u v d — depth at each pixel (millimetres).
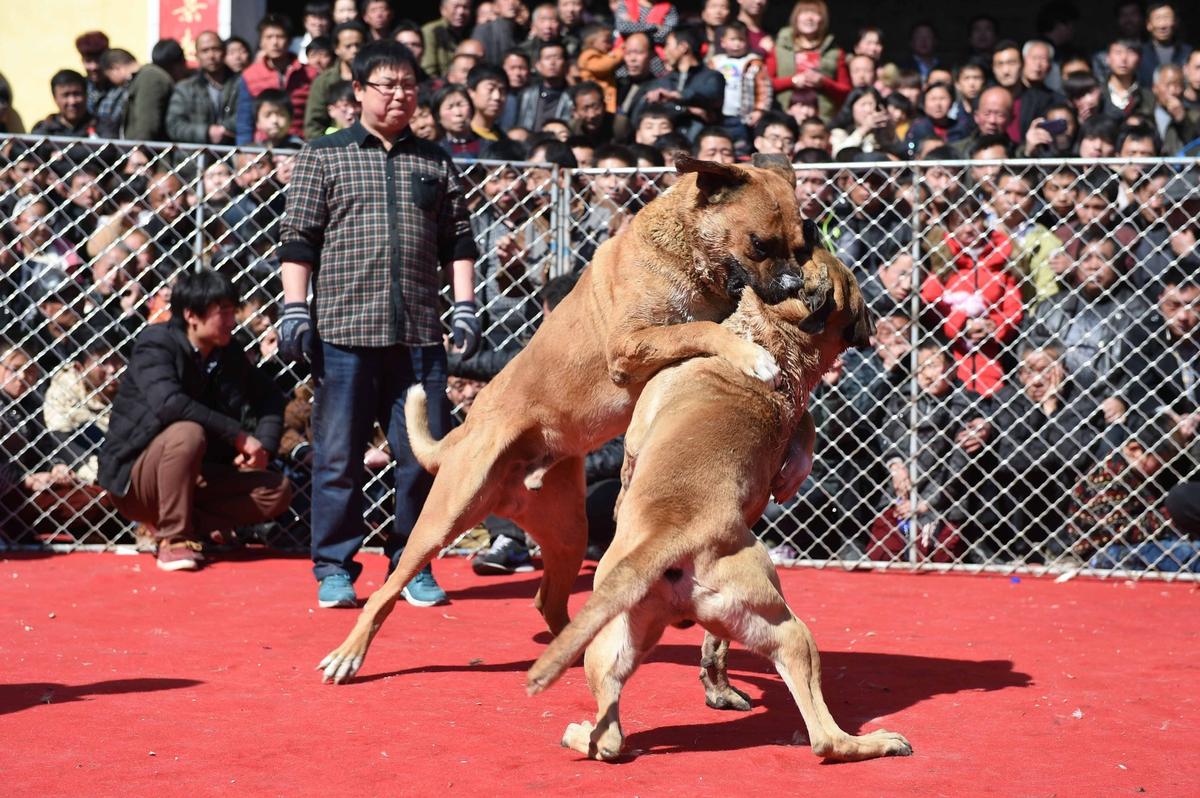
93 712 4777
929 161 8305
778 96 12547
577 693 5211
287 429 9055
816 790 3914
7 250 8688
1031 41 12453
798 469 4742
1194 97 11953
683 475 4215
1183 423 8336
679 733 4613
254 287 8812
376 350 6977
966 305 8594
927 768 4168
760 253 4879
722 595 4145
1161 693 5242
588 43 12703
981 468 8438
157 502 8070
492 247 9039
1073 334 8625
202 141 11805
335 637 6219
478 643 6176
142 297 9102
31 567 8062
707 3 13062
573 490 5828
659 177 9109
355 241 6895
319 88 11992
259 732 4555
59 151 9234
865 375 8672
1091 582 8133
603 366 5305
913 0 16656
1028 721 4793
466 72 12492
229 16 14047
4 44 14219
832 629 6574
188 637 6152
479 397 5793
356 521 7070
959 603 7352
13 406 8812
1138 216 8891
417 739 4473
